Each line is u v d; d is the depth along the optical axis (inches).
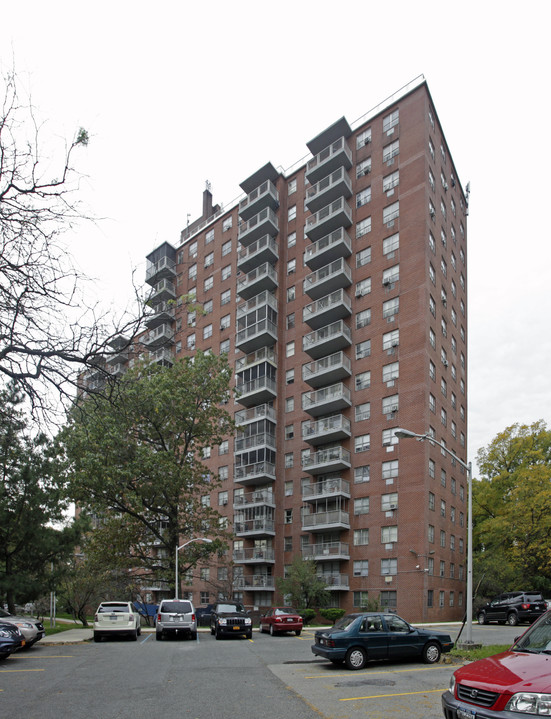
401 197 1895.9
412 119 1935.3
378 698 430.3
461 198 2321.6
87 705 399.9
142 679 515.8
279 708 391.9
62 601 1637.6
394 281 1840.6
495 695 256.8
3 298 345.4
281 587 1664.6
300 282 2188.7
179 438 1461.6
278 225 2332.7
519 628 1151.6
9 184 342.6
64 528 1160.8
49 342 370.9
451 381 1939.0
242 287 2308.1
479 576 1721.2
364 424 1804.9
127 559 1425.9
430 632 645.3
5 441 447.2
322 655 599.2
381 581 1621.6
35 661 650.8
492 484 2052.2
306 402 1972.2
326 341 1916.8
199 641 941.8
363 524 1717.5
